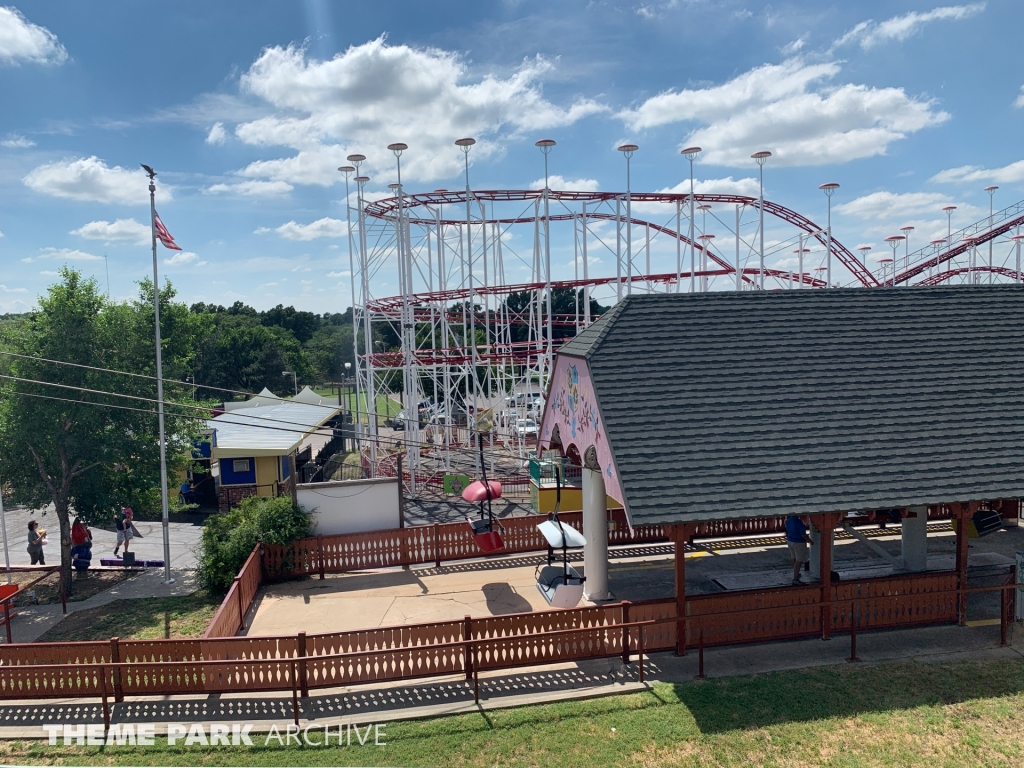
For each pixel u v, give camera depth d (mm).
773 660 11617
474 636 11258
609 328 13648
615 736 9547
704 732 9555
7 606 14828
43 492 20375
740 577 15383
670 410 12164
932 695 10352
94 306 20594
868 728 9562
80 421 19328
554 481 22516
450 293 38156
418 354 37188
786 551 17703
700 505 10836
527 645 11352
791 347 13688
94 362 19938
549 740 9500
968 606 13656
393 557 17688
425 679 11281
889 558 16219
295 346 100062
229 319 101625
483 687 11016
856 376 13203
